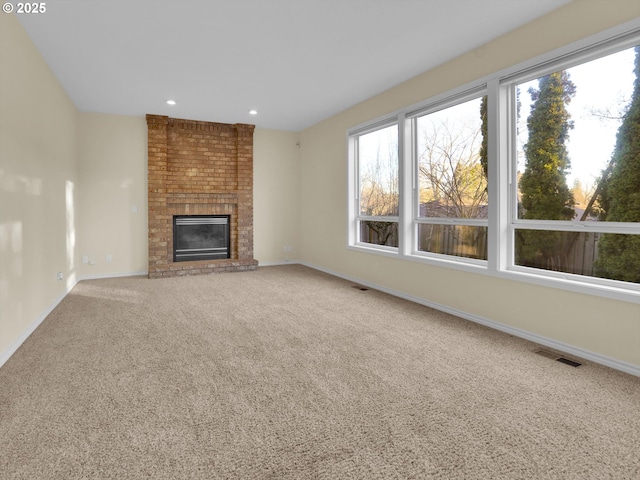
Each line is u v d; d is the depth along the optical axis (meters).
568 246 2.92
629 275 2.56
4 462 1.52
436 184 4.15
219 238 6.67
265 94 4.87
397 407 1.97
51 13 2.87
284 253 7.17
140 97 4.96
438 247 4.14
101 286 5.07
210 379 2.30
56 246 4.14
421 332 3.21
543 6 2.79
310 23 3.07
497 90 3.28
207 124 6.36
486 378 2.33
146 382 2.25
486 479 1.44
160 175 6.00
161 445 1.64
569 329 2.78
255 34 3.25
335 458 1.56
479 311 3.51
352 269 5.52
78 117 5.54
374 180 5.20
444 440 1.68
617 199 2.59
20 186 2.96
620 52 2.55
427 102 4.05
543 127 3.06
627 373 2.42
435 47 3.50
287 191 7.15
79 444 1.64
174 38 3.31
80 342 2.92
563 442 1.67
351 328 3.31
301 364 2.53
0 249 2.53
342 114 5.69
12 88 2.81
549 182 3.03
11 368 2.44
